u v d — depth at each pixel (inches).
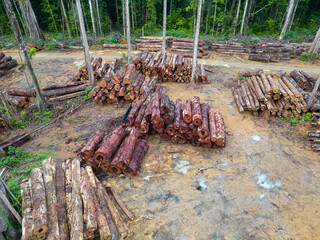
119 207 265.7
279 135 405.7
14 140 370.3
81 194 247.1
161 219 250.2
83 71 628.7
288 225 243.0
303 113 451.8
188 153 360.2
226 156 352.2
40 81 666.8
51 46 1009.5
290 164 334.6
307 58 852.6
